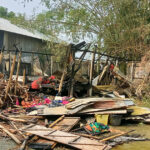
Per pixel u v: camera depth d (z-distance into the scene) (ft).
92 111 21.95
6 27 58.39
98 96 37.19
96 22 51.75
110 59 51.42
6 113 23.40
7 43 56.49
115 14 50.37
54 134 16.52
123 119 23.93
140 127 22.18
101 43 52.34
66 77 36.70
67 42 49.65
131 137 18.39
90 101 22.50
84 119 22.17
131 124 23.20
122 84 42.19
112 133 19.30
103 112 21.99
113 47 49.83
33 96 31.86
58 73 38.19
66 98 27.53
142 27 42.09
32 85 34.96
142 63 42.91
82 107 21.77
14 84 29.14
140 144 17.03
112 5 50.01
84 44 36.70
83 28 50.55
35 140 16.05
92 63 37.11
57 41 50.42
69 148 15.28
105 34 51.78
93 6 51.24
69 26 51.06
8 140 16.40
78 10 50.01
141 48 45.14
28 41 63.16
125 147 16.25
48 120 21.33
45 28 52.24
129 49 49.70
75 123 19.58
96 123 19.86
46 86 34.83
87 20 50.31
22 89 29.94
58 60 46.65
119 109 22.74
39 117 21.48
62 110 22.24
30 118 21.31
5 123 20.20
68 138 15.84
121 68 51.85
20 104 28.19
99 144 14.94
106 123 21.45
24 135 16.58
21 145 15.10
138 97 39.09
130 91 41.86
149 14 48.03
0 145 15.35
